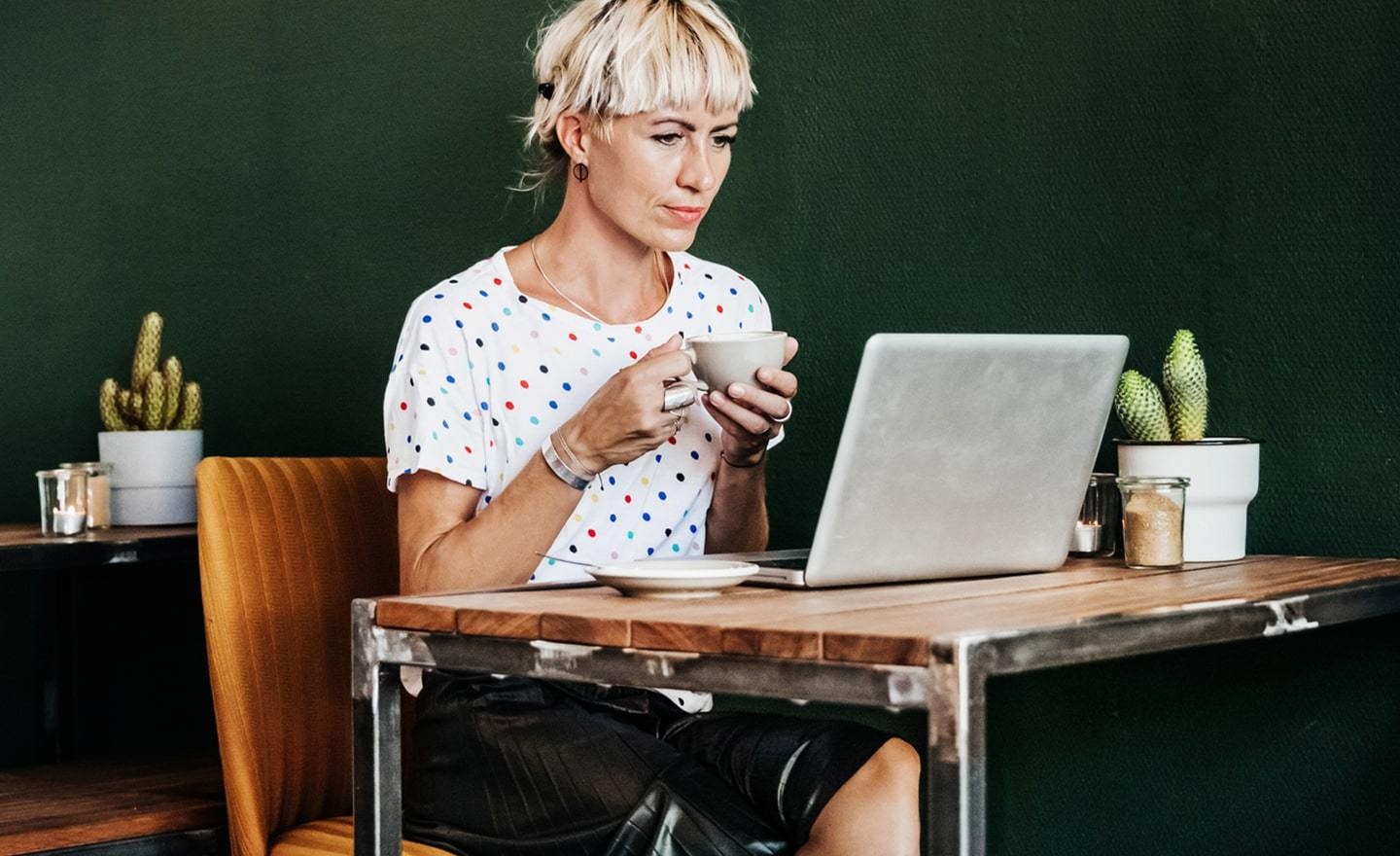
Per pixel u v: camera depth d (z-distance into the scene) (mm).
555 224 1922
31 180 3383
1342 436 1960
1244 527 1852
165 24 3166
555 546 1817
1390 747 1933
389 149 2859
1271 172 1998
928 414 1428
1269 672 2012
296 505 2020
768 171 2414
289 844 1841
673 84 1730
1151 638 1271
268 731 1897
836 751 1546
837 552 1451
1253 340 2018
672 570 1433
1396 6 1907
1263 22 1999
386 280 2875
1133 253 2104
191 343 3158
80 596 3299
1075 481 1601
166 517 2730
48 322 3371
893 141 2295
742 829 1526
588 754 1595
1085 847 2154
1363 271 1940
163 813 1999
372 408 2900
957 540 1531
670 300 1948
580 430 1615
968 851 1070
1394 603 1624
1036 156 2174
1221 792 2051
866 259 2324
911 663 1089
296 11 2975
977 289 2229
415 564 1726
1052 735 2176
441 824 1693
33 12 3363
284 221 3012
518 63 2676
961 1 2230
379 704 1427
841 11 2338
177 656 3160
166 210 3184
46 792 2131
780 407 1629
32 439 3400
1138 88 2092
